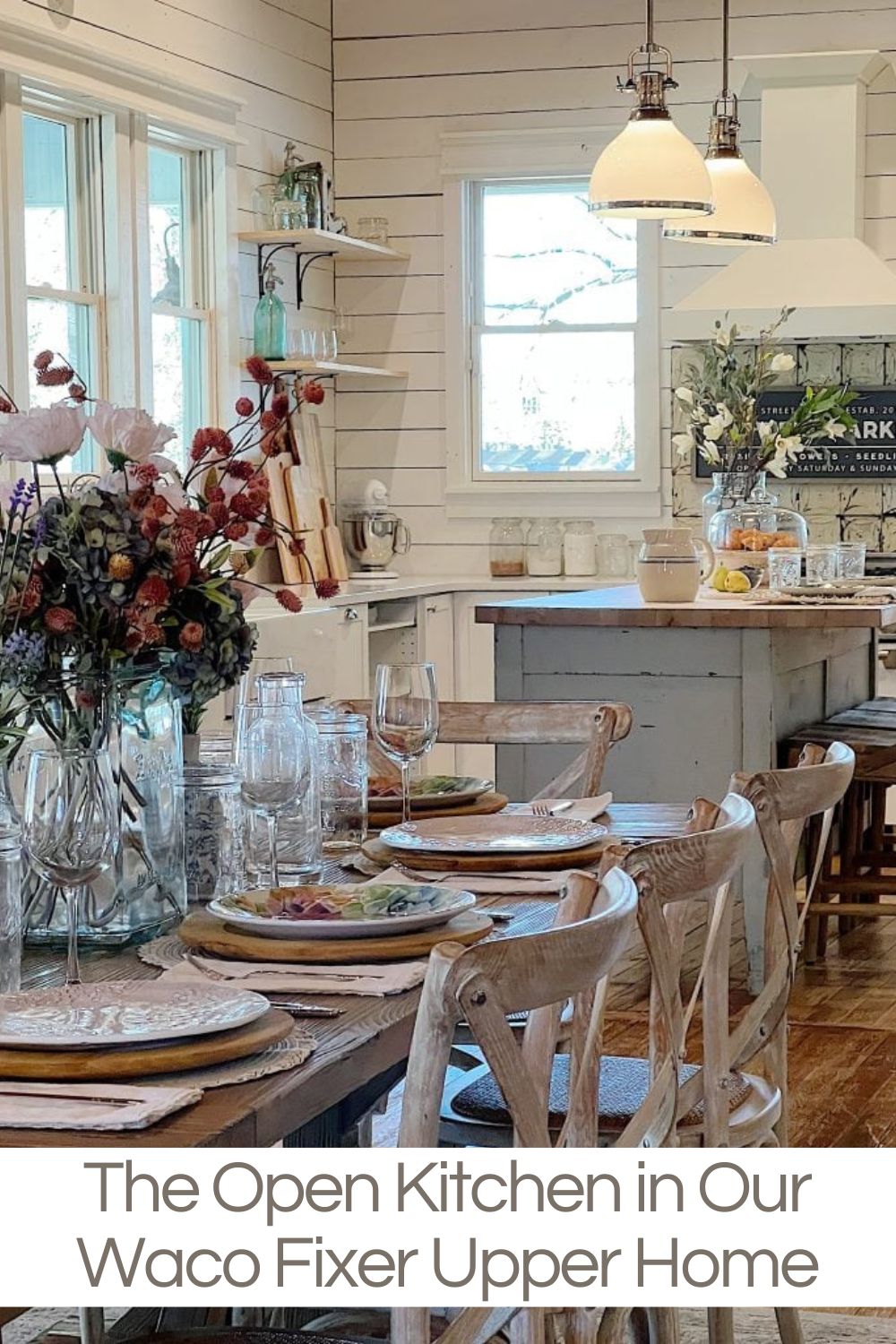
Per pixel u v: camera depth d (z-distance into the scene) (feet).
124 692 6.95
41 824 6.02
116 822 6.73
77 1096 4.86
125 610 6.75
